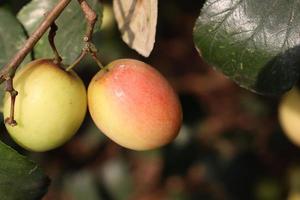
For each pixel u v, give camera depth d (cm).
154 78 31
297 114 40
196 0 50
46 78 30
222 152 52
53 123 30
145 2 31
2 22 34
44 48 34
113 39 49
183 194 56
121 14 33
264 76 31
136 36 33
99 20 34
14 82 30
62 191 53
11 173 31
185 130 51
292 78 31
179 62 53
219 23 31
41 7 35
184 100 50
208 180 52
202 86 52
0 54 34
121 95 30
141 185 55
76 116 30
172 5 50
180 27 52
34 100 30
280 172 52
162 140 31
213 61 32
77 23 34
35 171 31
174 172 51
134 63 31
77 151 53
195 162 51
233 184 52
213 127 52
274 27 31
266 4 31
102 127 31
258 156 52
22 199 31
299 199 51
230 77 31
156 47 53
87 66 46
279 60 31
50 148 31
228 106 52
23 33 34
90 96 31
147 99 30
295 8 31
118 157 54
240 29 31
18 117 30
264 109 52
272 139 51
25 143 30
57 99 30
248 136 52
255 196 52
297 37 31
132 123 30
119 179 53
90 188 53
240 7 31
